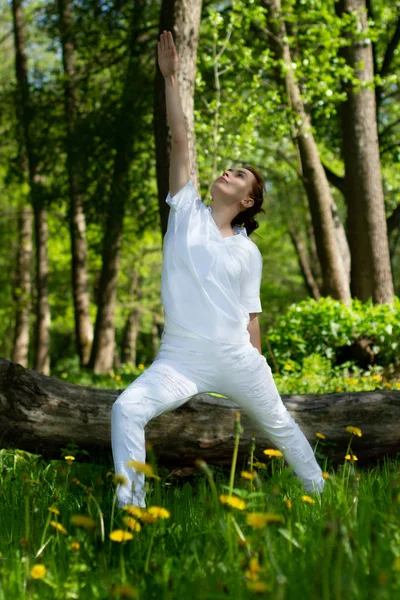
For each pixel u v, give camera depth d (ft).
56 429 14.05
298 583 7.41
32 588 7.55
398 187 64.59
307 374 30.01
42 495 11.82
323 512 10.12
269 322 117.19
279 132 40.86
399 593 6.98
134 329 114.42
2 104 58.80
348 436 15.23
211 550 8.46
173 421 14.44
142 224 59.98
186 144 12.53
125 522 8.41
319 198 43.75
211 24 37.81
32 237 87.66
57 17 55.67
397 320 34.88
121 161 52.49
